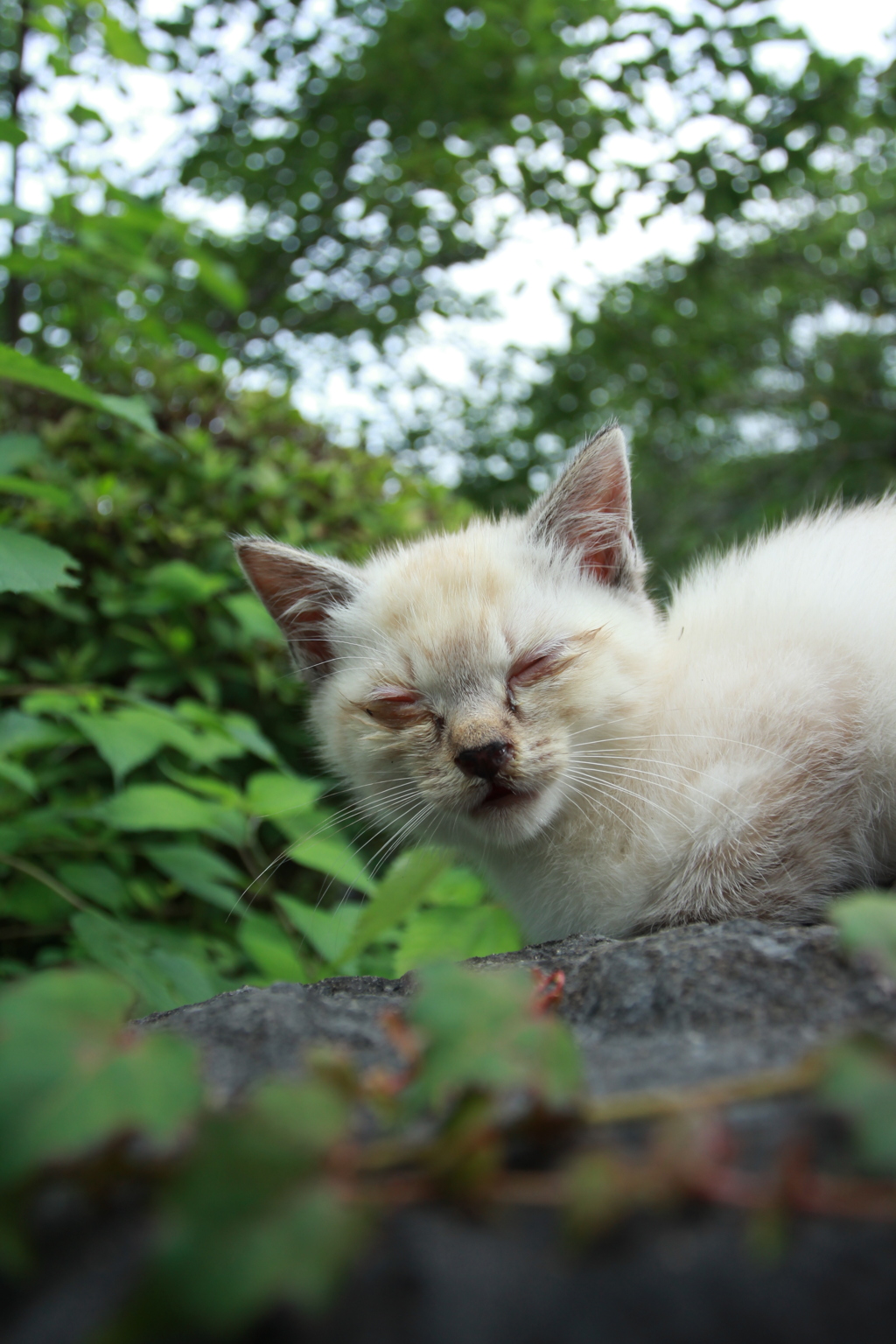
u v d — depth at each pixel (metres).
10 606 0.41
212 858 0.35
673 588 0.34
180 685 0.43
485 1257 0.12
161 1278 0.10
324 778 0.44
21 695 0.40
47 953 0.36
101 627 0.42
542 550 0.32
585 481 0.32
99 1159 0.12
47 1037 0.12
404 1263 0.12
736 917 0.27
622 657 0.30
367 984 0.22
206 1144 0.11
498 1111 0.15
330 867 0.32
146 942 0.33
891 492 0.37
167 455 0.44
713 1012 0.19
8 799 0.36
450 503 0.53
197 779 0.35
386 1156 0.12
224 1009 0.20
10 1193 0.11
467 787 0.28
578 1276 0.11
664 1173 0.11
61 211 0.40
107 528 0.42
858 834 0.27
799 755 0.27
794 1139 0.13
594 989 0.20
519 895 0.30
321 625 0.34
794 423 1.17
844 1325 0.11
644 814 0.28
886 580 0.29
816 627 0.29
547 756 0.28
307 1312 0.10
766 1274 0.11
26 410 0.45
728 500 1.24
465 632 0.29
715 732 0.27
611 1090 0.15
